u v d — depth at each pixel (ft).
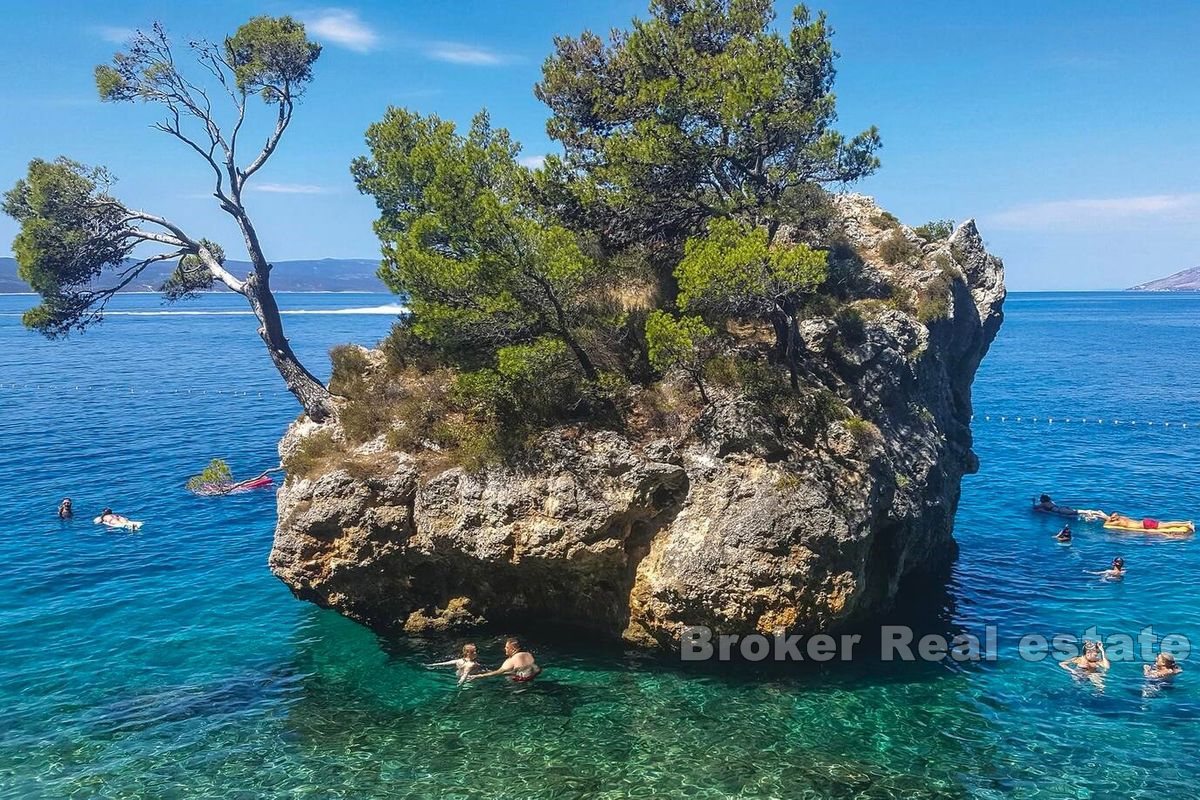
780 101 85.51
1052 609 88.48
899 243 115.55
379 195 104.53
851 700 68.03
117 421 209.05
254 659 76.48
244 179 105.19
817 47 86.12
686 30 96.89
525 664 70.54
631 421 78.95
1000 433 202.59
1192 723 64.90
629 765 58.80
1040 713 66.44
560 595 79.25
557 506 73.41
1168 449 180.04
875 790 55.93
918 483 91.40
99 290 111.04
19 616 86.43
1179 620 85.35
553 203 99.91
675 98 84.64
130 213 109.19
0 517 123.24
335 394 92.63
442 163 79.82
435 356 90.27
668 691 69.15
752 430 75.15
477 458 75.87
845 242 116.26
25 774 57.62
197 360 363.56
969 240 128.67
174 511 127.65
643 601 74.18
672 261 102.22
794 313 84.74
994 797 55.31
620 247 105.09
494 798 55.11
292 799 54.90
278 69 106.42
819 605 71.72
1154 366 350.64
